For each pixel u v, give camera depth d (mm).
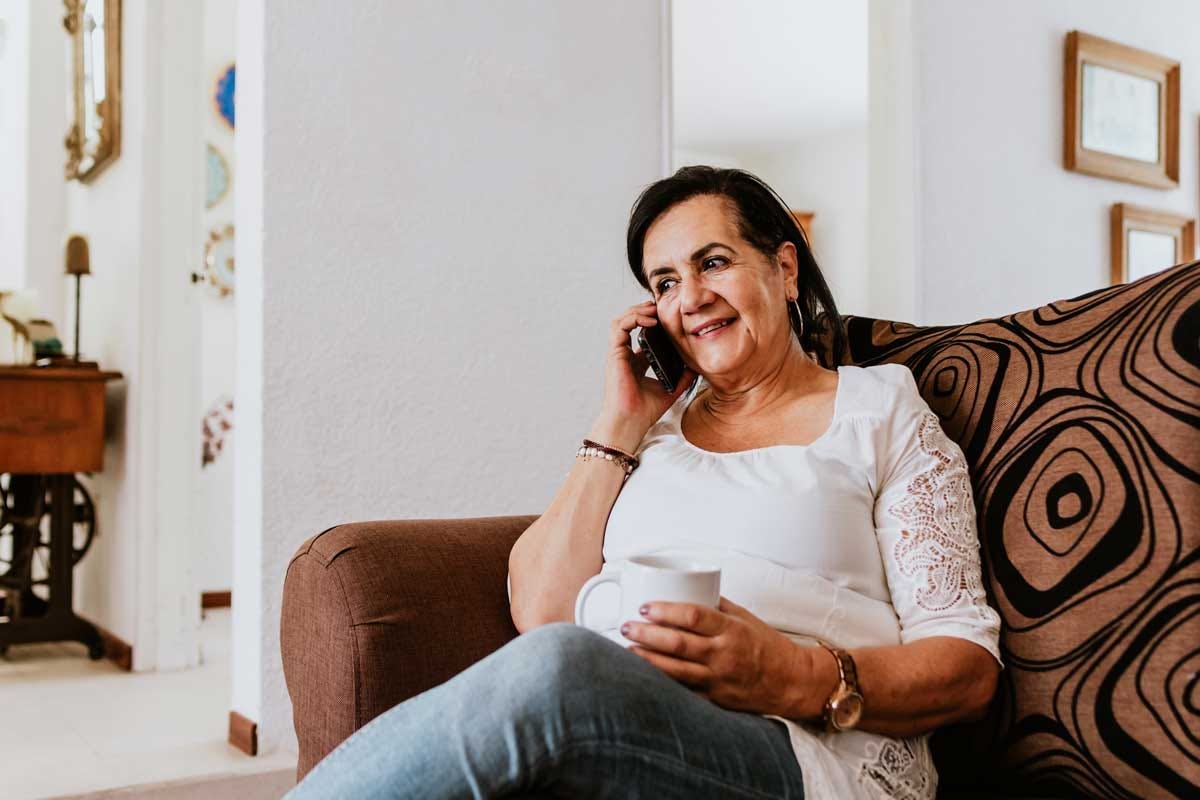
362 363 2510
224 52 5094
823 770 1021
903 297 3381
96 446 3627
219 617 4648
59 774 2365
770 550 1214
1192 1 4355
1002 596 1206
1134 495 1125
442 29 2629
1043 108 3801
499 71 2703
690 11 5441
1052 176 3830
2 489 3947
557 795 896
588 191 2828
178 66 3504
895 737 1116
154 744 2605
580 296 2811
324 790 883
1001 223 3652
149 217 3473
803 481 1241
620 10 2891
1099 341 1227
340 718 1198
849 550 1218
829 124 7738
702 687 1037
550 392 2760
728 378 1378
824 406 1327
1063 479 1189
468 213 2654
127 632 3590
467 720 875
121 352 3721
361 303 2512
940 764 1251
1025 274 3730
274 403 2408
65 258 3756
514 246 2717
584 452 1391
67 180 4430
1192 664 1049
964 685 1122
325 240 2475
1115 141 4012
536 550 1339
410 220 2578
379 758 882
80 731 2734
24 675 3439
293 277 2436
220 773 2350
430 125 2609
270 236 2414
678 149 8344
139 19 3531
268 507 2404
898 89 3398
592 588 1123
